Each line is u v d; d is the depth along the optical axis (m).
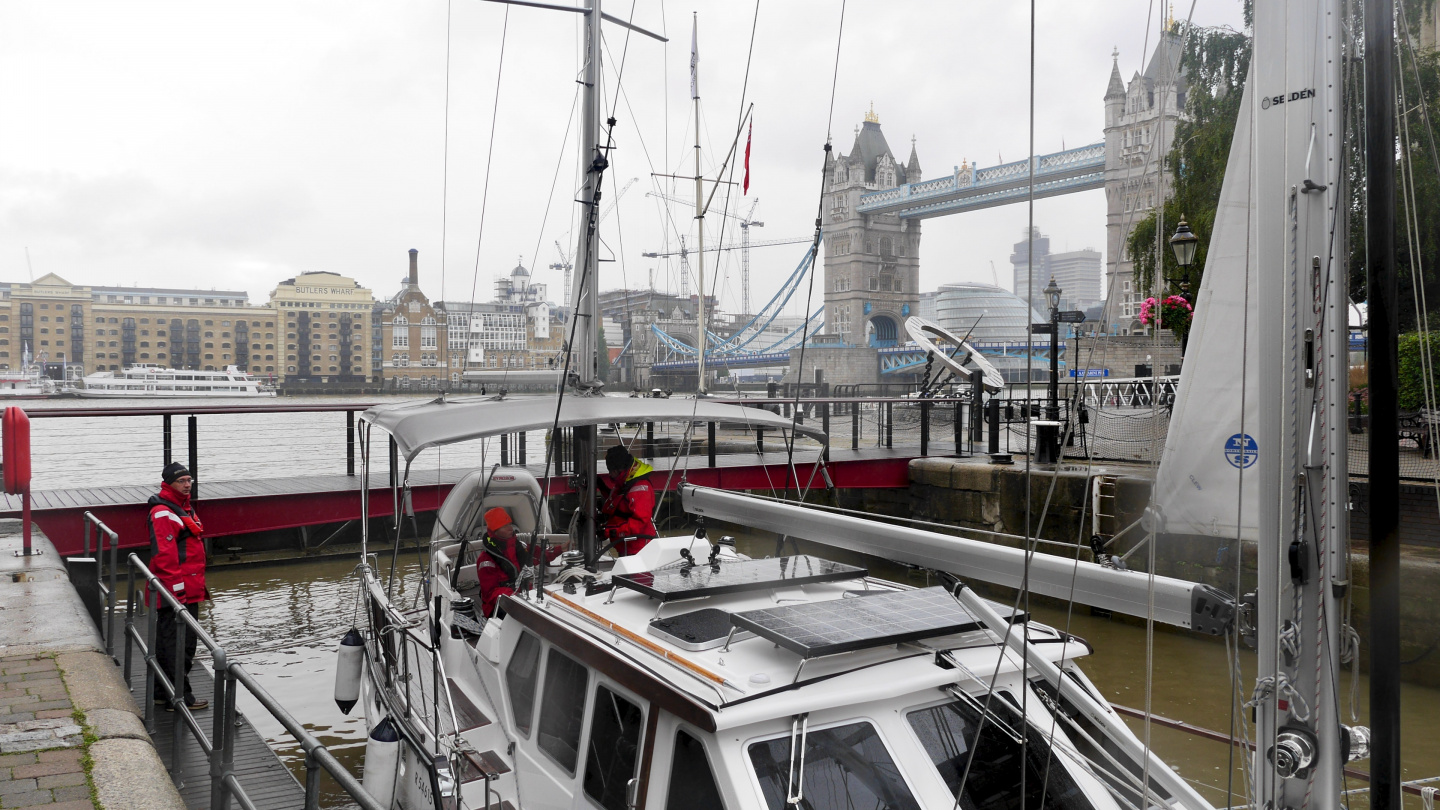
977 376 19.20
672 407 5.64
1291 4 2.33
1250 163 2.68
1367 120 2.27
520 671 4.58
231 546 14.18
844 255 124.25
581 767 3.79
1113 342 16.92
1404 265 9.27
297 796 5.33
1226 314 4.21
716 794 3.00
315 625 11.20
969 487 15.33
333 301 181.88
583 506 6.23
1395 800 2.28
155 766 4.14
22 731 4.48
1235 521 4.22
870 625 3.39
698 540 5.00
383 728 4.55
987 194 106.12
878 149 127.81
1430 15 10.00
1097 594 3.01
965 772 3.05
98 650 5.80
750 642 3.56
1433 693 8.45
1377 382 2.28
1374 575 2.29
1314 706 2.33
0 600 6.93
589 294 6.35
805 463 15.99
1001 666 3.47
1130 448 12.04
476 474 7.34
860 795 3.06
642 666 3.46
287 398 111.44
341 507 13.84
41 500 12.48
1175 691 8.80
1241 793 5.64
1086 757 3.59
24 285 169.12
